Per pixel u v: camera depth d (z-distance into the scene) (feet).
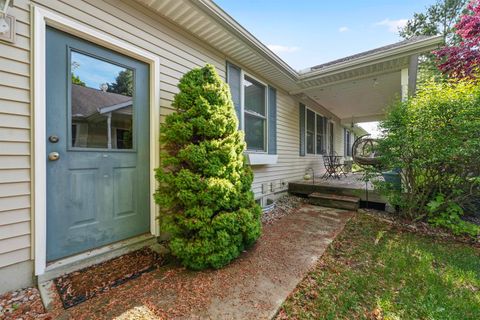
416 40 11.63
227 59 12.07
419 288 5.83
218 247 6.50
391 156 11.25
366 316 4.83
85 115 6.60
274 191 16.37
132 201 7.81
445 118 9.76
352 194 14.71
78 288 5.44
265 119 15.55
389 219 11.82
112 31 7.10
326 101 23.44
